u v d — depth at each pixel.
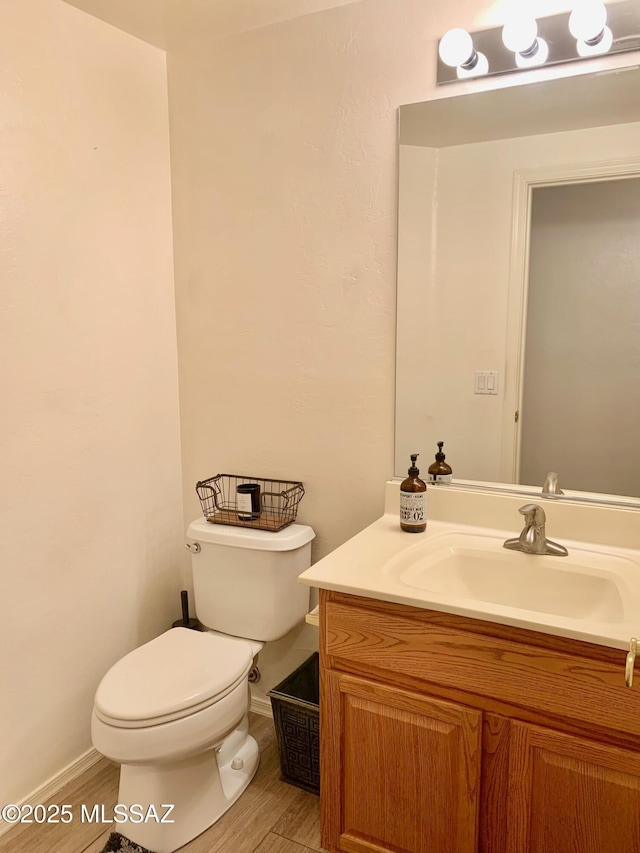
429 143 1.70
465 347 1.75
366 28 1.73
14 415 1.67
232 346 2.10
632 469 1.59
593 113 1.52
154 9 1.77
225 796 1.78
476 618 1.24
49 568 1.80
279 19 1.83
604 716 1.17
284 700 1.80
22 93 1.62
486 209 1.67
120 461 2.02
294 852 1.63
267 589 1.92
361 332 1.87
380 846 1.47
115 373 1.97
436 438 1.81
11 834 1.70
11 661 1.71
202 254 2.11
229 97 1.97
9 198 1.61
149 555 2.16
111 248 1.92
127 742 1.48
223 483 2.19
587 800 1.21
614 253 1.55
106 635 2.01
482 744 1.31
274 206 1.95
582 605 1.44
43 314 1.73
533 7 1.54
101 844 1.66
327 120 1.83
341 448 1.96
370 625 1.39
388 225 1.79
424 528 1.72
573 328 1.61
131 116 1.96
